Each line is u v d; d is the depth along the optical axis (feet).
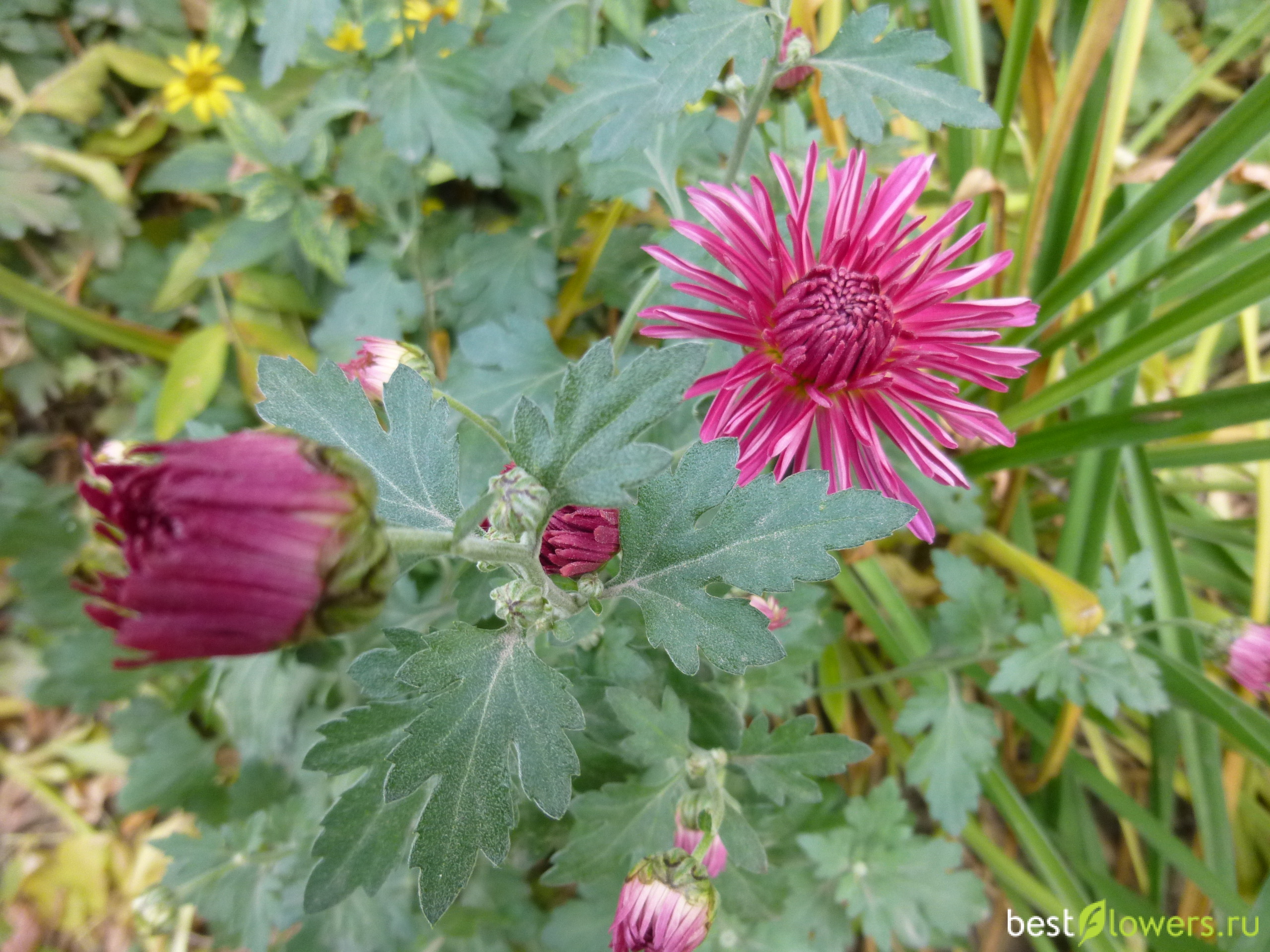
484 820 0.43
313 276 1.06
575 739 0.73
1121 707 1.08
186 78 1.04
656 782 0.70
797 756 0.65
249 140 0.93
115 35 1.11
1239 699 0.81
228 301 1.08
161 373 1.13
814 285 0.56
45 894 1.03
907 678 0.99
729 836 0.63
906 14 1.04
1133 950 0.99
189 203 1.16
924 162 0.58
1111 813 1.15
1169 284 1.00
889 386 0.56
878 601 1.04
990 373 0.57
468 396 0.74
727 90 0.71
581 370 0.42
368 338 0.63
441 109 0.83
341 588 0.37
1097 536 0.93
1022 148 1.10
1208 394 0.79
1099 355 0.87
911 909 0.83
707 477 0.45
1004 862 0.94
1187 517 1.05
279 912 0.79
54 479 1.13
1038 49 0.91
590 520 0.50
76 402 1.13
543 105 0.98
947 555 0.85
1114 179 1.10
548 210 0.97
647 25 1.02
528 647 0.45
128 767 1.03
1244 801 1.02
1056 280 0.88
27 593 0.84
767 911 0.72
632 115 0.65
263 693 0.85
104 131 1.09
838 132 0.97
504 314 0.94
